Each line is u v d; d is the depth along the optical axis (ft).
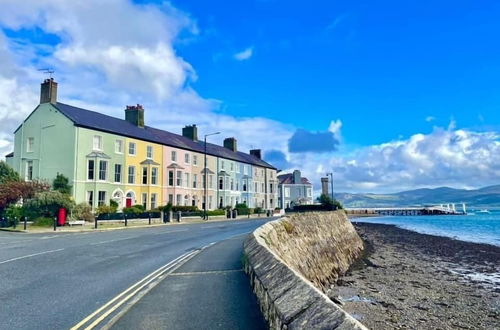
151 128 169.48
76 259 41.55
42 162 123.34
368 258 81.97
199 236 69.31
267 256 25.53
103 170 127.03
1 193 96.89
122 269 35.40
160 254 45.60
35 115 127.03
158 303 23.25
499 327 35.53
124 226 96.48
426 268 68.74
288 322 13.47
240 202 217.56
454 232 154.20
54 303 23.39
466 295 48.21
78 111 133.28
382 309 40.34
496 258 81.30
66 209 96.68
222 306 22.39
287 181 303.48
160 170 152.87
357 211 426.10
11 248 51.06
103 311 21.65
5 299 24.38
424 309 41.06
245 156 244.63
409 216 370.53
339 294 46.98
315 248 61.72
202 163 184.03
